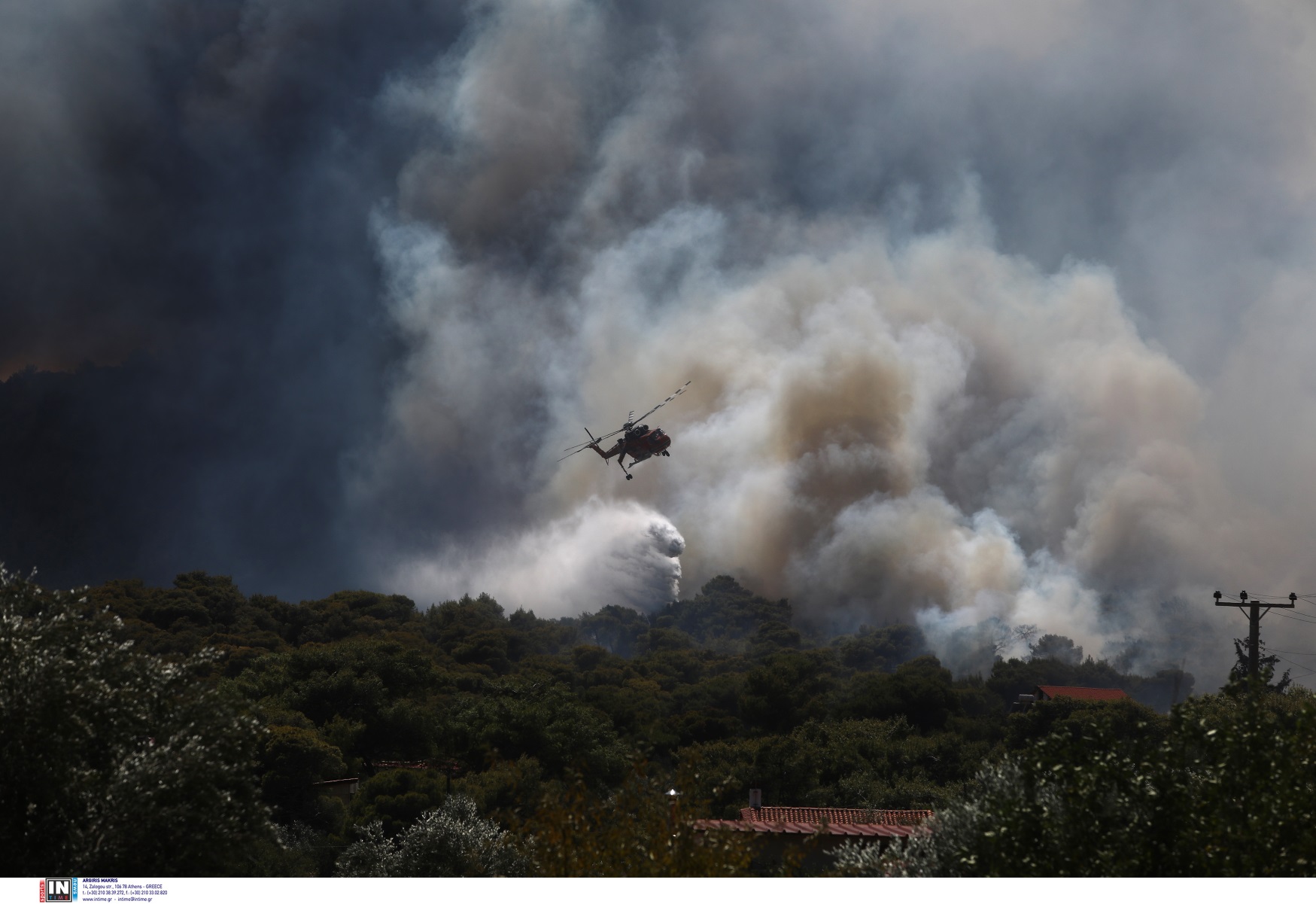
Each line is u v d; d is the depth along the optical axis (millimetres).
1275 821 13188
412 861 33469
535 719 64438
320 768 48375
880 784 57281
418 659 77000
